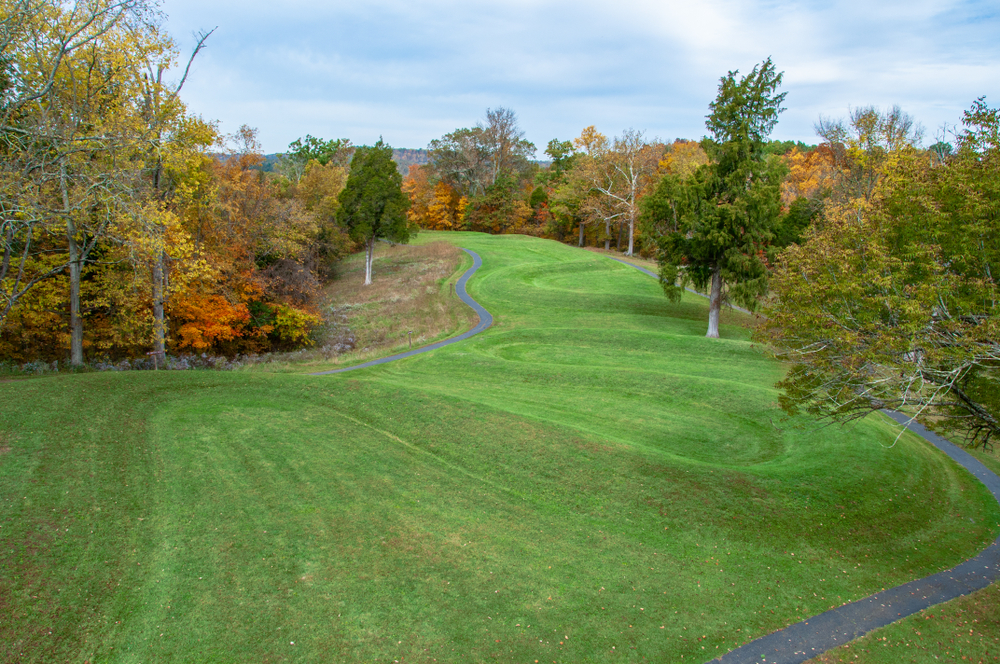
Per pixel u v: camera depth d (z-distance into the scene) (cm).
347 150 9506
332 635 973
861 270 1294
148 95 2336
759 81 3388
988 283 1136
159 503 1292
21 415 1540
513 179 9694
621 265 6341
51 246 2641
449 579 1155
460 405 2053
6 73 1914
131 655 878
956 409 1263
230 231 3591
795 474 1666
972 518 1571
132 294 2742
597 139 7562
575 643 1012
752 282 3391
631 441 1948
